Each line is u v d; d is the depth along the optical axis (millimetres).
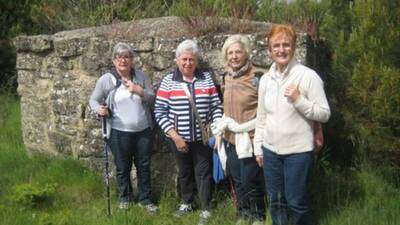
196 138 5172
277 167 4465
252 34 5441
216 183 5496
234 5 6922
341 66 5754
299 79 4254
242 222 4926
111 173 6098
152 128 5586
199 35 5766
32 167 6641
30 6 11469
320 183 5496
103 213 5473
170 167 5812
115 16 8977
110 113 5445
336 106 5980
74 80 6398
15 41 7168
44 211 5590
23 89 7219
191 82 5172
